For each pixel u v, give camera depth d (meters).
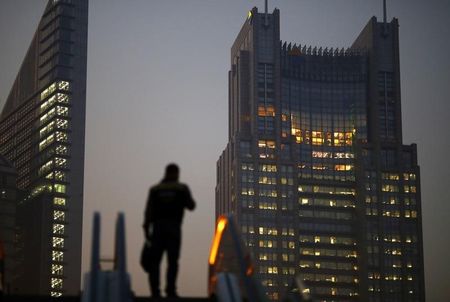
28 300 15.11
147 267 16.31
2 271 17.70
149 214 16.30
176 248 16.17
